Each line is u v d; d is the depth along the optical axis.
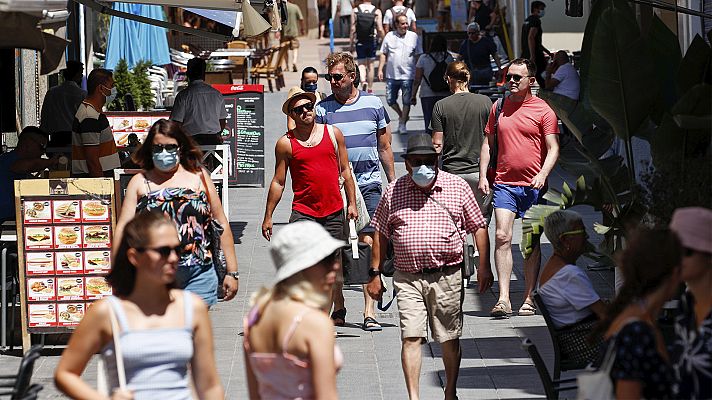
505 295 34.00
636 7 38.25
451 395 25.66
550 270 23.23
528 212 27.73
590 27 28.52
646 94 27.36
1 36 24.59
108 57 62.88
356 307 35.94
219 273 25.67
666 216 25.20
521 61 33.53
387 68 69.88
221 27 55.66
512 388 27.05
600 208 27.83
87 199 30.75
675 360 14.89
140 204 24.77
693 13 27.02
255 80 89.56
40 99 55.66
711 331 14.61
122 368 16.33
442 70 60.81
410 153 24.98
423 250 24.97
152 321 16.56
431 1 126.38
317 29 132.50
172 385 16.53
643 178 26.25
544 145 33.91
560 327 22.80
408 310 25.12
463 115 35.78
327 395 15.53
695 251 15.23
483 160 34.38
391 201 25.58
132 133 45.97
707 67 27.23
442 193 25.33
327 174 31.20
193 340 16.88
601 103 27.48
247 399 26.66
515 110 33.81
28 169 34.78
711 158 25.08
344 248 31.94
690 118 24.59
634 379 14.38
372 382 28.09
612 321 15.69
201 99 44.62
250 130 55.56
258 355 15.94
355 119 33.69
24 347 31.09
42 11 23.69
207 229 25.11
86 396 16.27
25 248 30.86
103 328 16.44
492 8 89.88
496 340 31.59
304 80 44.47
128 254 16.59
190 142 25.12
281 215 49.41
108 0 37.25
